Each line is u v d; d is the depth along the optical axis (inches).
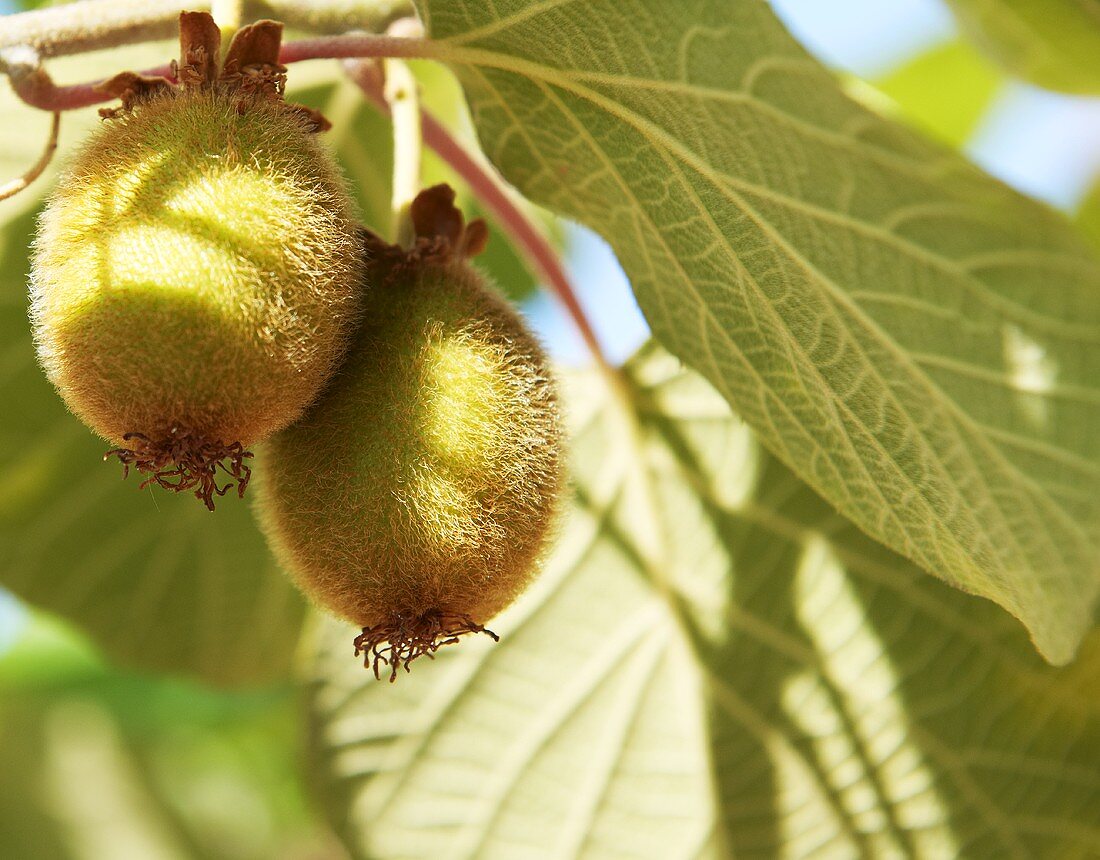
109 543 19.4
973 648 16.8
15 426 18.7
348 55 13.4
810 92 13.0
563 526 13.6
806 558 17.2
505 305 13.7
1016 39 17.6
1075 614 14.3
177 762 28.4
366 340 13.1
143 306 12.1
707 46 12.9
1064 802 16.8
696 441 17.3
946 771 17.1
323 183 12.8
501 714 18.1
